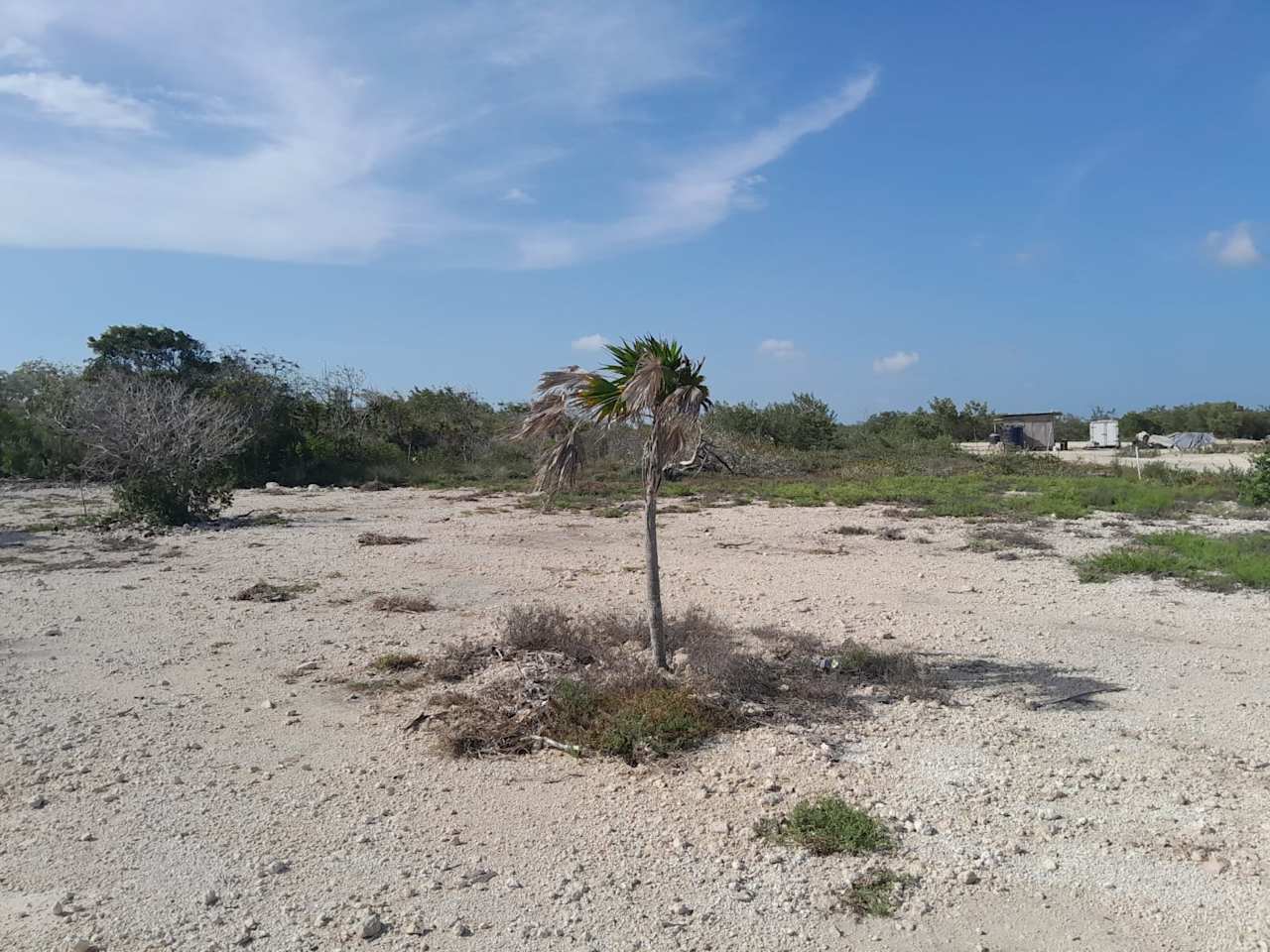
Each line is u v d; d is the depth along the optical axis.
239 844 4.96
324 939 4.09
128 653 8.69
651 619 7.57
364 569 13.36
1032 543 15.73
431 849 4.90
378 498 25.88
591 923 4.21
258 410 31.33
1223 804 5.34
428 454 36.56
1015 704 7.11
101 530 17.92
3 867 4.73
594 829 5.11
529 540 16.77
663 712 6.46
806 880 4.57
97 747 6.32
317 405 35.03
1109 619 10.12
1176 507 21.08
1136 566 12.97
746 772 5.81
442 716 6.79
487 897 4.43
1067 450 52.75
